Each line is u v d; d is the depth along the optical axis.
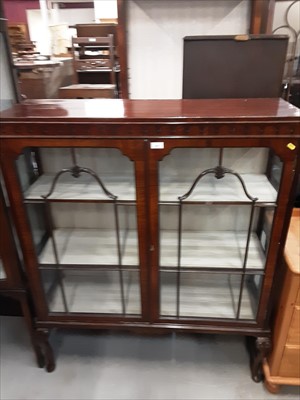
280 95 1.52
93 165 1.30
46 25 6.08
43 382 1.49
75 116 1.02
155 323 1.38
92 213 1.44
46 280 1.40
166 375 1.50
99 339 1.69
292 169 1.03
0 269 1.35
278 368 1.38
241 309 1.40
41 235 1.38
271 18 1.54
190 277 1.54
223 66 1.44
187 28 1.61
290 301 1.22
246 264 1.26
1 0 1.25
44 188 1.21
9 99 1.38
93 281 1.57
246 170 1.29
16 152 1.06
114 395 1.42
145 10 1.58
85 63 2.33
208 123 0.98
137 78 1.73
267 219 1.29
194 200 1.13
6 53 1.31
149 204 1.12
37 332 1.42
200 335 1.70
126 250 1.35
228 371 1.52
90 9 6.61
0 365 1.58
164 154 1.04
